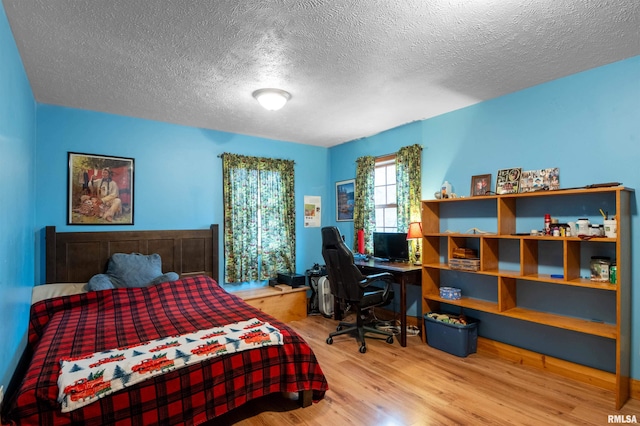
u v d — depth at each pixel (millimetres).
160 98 3047
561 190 2459
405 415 2105
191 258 3832
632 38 2062
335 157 5090
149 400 1673
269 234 4457
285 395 2393
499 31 1972
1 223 1641
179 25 1889
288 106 3291
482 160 3227
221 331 2193
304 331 3789
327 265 3506
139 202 3617
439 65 2422
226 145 4230
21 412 1465
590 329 2324
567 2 1695
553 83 2723
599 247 2496
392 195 4305
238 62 2354
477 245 3250
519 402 2248
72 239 3188
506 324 3033
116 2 1674
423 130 3773
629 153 2346
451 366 2830
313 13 1781
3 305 1675
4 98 1702
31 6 1689
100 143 3412
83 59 2281
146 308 2834
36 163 3084
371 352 3150
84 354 1896
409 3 1700
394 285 4125
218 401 1864
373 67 2445
